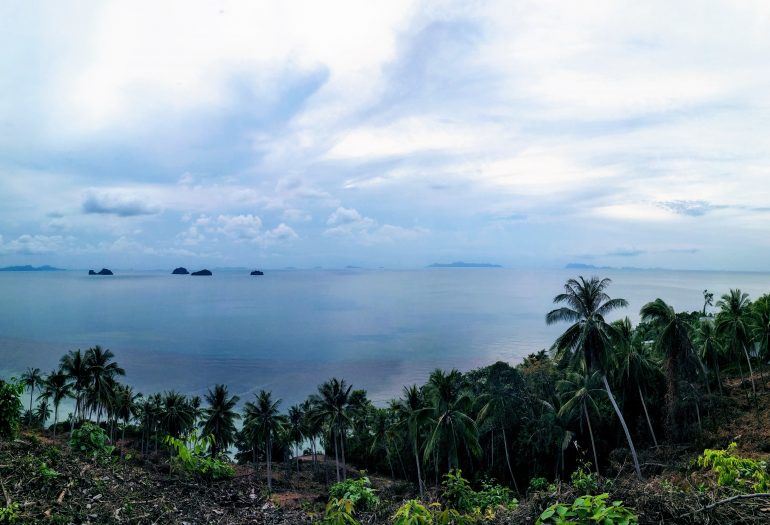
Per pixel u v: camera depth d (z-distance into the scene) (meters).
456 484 9.12
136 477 9.16
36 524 6.49
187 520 7.77
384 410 58.84
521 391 43.16
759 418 39.88
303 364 168.88
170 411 59.34
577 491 5.72
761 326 53.97
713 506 5.11
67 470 8.39
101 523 6.94
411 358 178.75
